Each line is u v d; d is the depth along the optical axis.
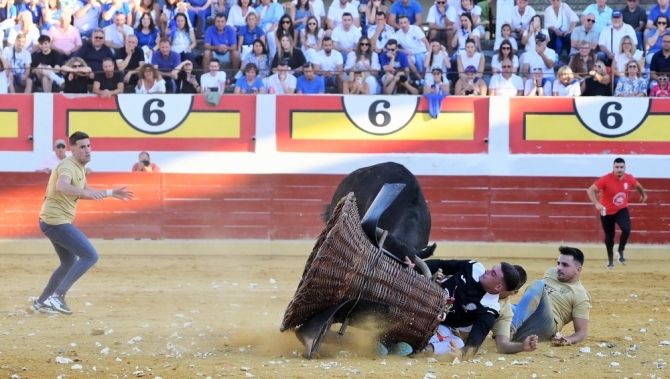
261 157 26.05
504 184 25.89
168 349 11.10
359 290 10.13
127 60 26.47
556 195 25.91
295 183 25.84
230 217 25.86
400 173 13.34
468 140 26.03
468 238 25.92
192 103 26.03
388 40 26.64
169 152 26.08
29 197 25.56
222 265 23.23
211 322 13.84
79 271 14.34
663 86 26.38
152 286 18.86
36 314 14.30
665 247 25.53
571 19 28.17
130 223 25.78
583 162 25.95
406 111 25.97
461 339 11.17
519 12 28.14
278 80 26.39
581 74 26.25
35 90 26.83
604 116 25.95
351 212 10.04
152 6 27.75
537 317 11.92
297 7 28.22
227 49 26.94
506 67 26.52
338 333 10.60
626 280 21.00
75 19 27.83
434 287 10.52
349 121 25.98
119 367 9.91
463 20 27.28
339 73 26.50
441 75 26.30
